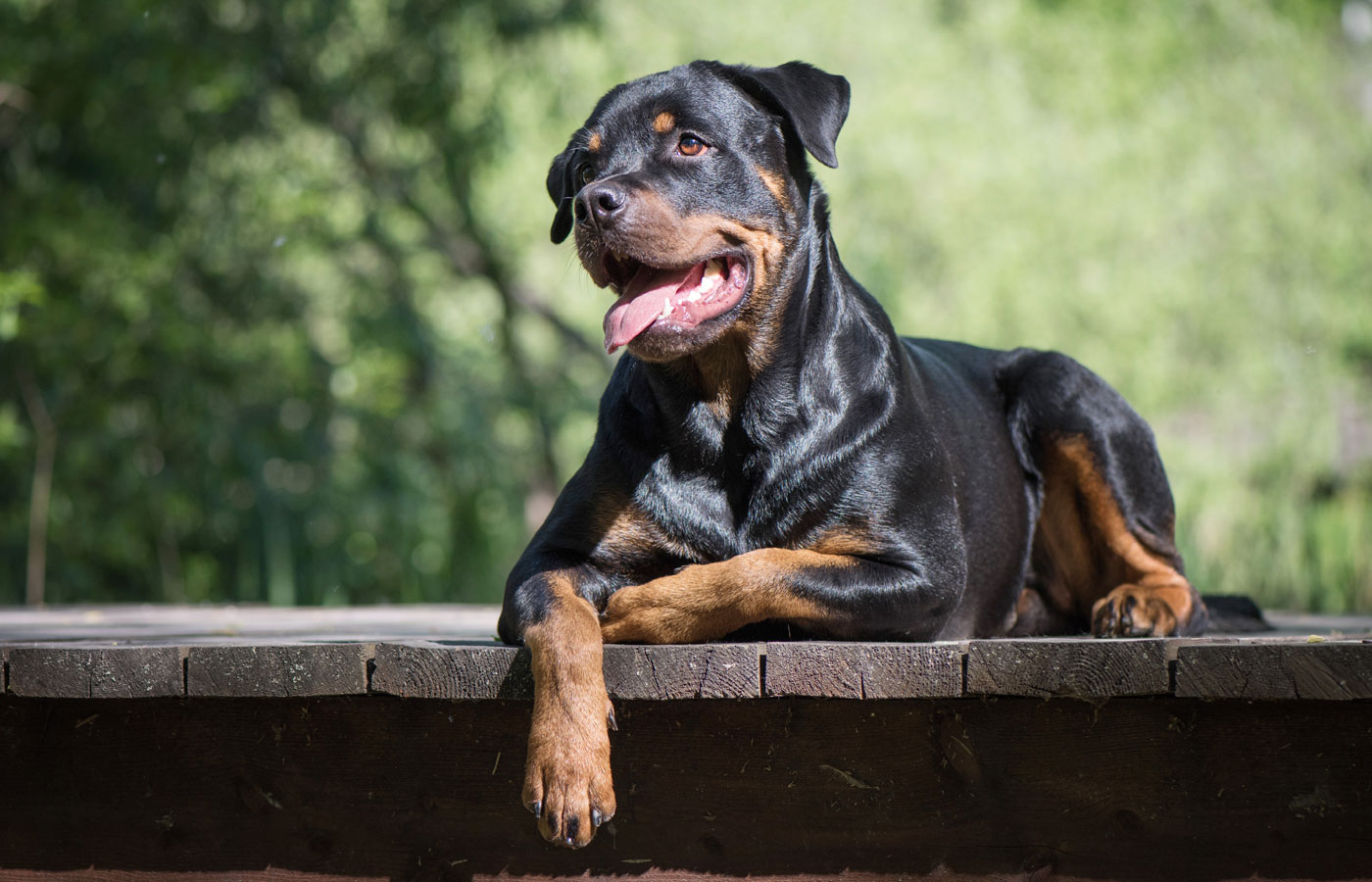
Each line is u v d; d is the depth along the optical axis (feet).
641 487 14.28
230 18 46.96
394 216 52.80
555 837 11.29
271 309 47.50
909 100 49.55
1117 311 48.03
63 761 13.85
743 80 14.71
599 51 52.13
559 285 54.95
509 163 53.78
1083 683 11.91
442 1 46.96
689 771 12.92
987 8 52.60
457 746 13.21
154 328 42.37
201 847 13.62
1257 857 12.14
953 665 12.03
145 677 13.08
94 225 40.42
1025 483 17.51
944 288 49.52
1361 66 60.39
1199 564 39.81
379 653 12.74
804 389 14.12
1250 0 55.47
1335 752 12.00
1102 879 12.41
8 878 13.84
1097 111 51.72
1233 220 51.13
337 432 48.34
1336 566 40.75
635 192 13.44
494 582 49.01
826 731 12.77
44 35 41.24
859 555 13.87
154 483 42.96
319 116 48.75
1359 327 51.37
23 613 24.72
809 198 14.93
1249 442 49.75
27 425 41.32
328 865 13.42
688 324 13.52
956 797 12.62
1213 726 12.24
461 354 54.75
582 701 11.68
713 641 13.34
